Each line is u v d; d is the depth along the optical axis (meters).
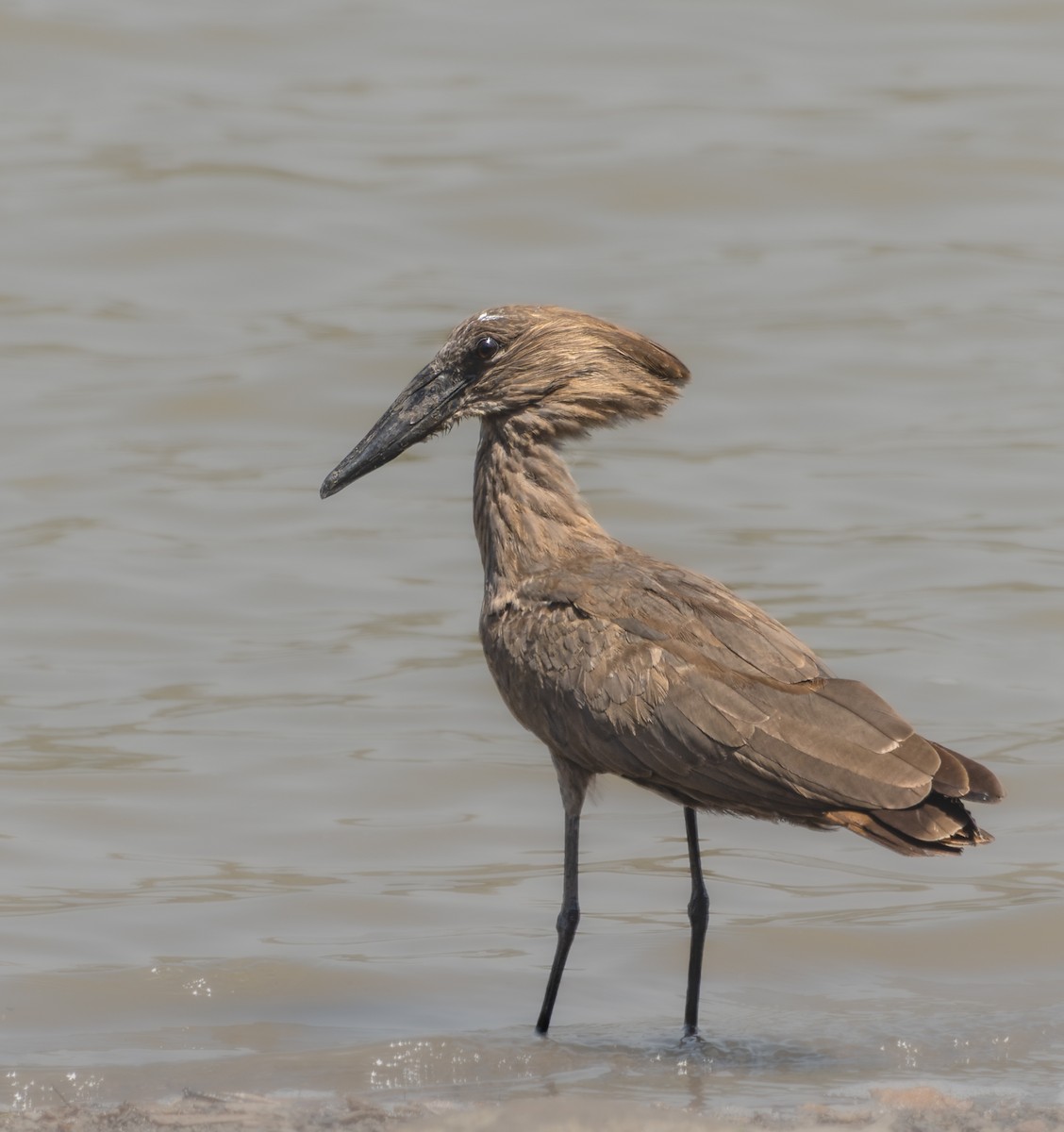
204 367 22.58
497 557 10.39
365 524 19.47
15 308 24.00
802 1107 8.98
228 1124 8.73
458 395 10.62
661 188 26.28
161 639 17.00
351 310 23.80
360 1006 10.82
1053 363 22.66
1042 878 12.80
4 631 17.05
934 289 24.38
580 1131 8.28
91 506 19.67
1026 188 26.45
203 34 30.14
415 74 29.39
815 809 9.01
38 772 14.34
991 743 14.79
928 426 21.44
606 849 13.50
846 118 27.92
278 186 26.19
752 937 11.88
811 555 18.44
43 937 11.72
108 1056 9.97
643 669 9.48
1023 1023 10.48
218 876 12.80
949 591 17.59
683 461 20.81
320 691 15.98
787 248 25.34
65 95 28.62
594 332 10.57
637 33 30.55
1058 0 31.00
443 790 14.27
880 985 11.19
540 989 11.11
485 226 25.61
